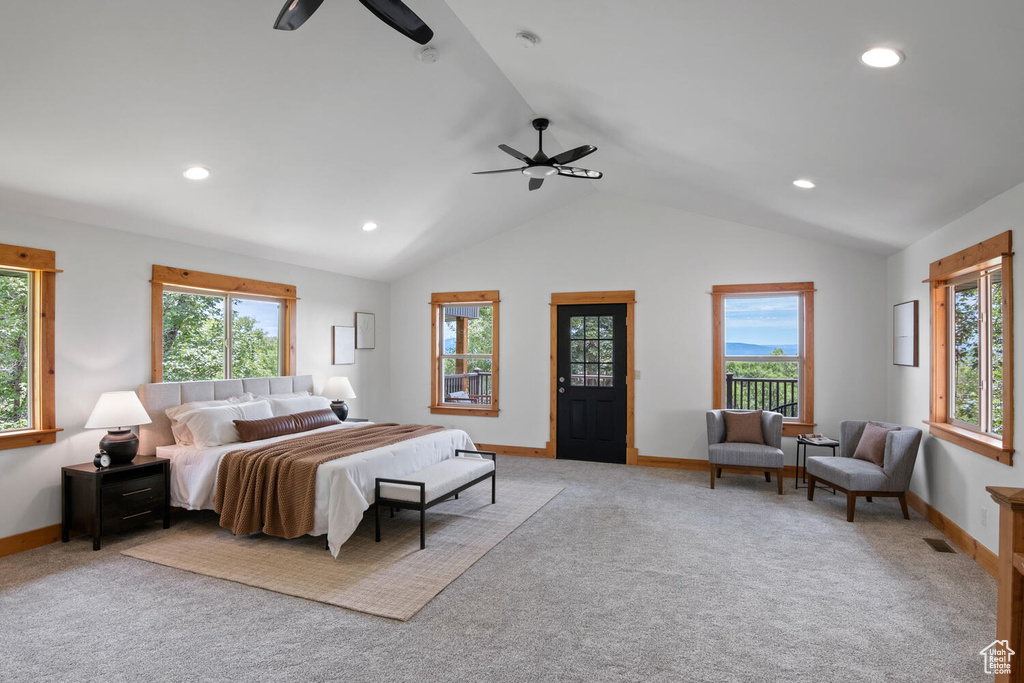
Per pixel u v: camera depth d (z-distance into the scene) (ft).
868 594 10.64
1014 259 11.03
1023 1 5.78
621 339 22.63
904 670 8.09
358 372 24.34
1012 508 6.13
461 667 8.14
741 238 21.02
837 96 8.92
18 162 11.27
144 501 13.96
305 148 13.69
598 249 22.97
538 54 10.67
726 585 11.03
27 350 13.30
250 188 14.85
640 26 8.50
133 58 9.38
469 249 24.97
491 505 16.52
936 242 14.88
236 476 13.85
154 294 15.92
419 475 14.44
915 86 8.05
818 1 6.66
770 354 21.02
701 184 16.72
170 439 15.81
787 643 8.84
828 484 16.20
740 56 8.51
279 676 7.91
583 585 11.01
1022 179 10.48
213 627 9.33
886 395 19.33
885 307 19.38
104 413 13.34
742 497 17.49
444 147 15.62
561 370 23.53
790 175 13.46
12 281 13.05
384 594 10.53
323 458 13.37
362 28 10.22
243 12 9.07
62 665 8.21
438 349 25.81
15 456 12.68
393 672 8.00
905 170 11.25
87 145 11.31
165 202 14.35
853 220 15.84
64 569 11.76
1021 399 10.77
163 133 11.58
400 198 18.07
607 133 14.52
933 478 14.99
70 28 8.49
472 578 11.33
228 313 18.69
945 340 15.05
